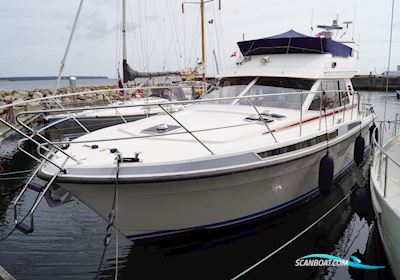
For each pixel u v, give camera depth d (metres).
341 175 6.95
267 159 4.20
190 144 4.20
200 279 4.32
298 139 4.63
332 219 5.78
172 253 4.43
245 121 5.00
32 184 3.79
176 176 3.64
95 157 3.92
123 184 3.61
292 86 5.89
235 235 4.70
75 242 5.20
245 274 4.34
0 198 7.12
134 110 9.89
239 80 6.39
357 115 7.20
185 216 4.16
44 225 5.81
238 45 6.95
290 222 5.39
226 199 4.27
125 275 4.38
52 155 4.12
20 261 4.71
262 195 4.61
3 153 10.88
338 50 6.63
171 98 11.27
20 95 21.64
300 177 5.07
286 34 6.91
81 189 3.71
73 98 13.68
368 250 4.85
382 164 4.83
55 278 4.31
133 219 3.99
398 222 3.29
